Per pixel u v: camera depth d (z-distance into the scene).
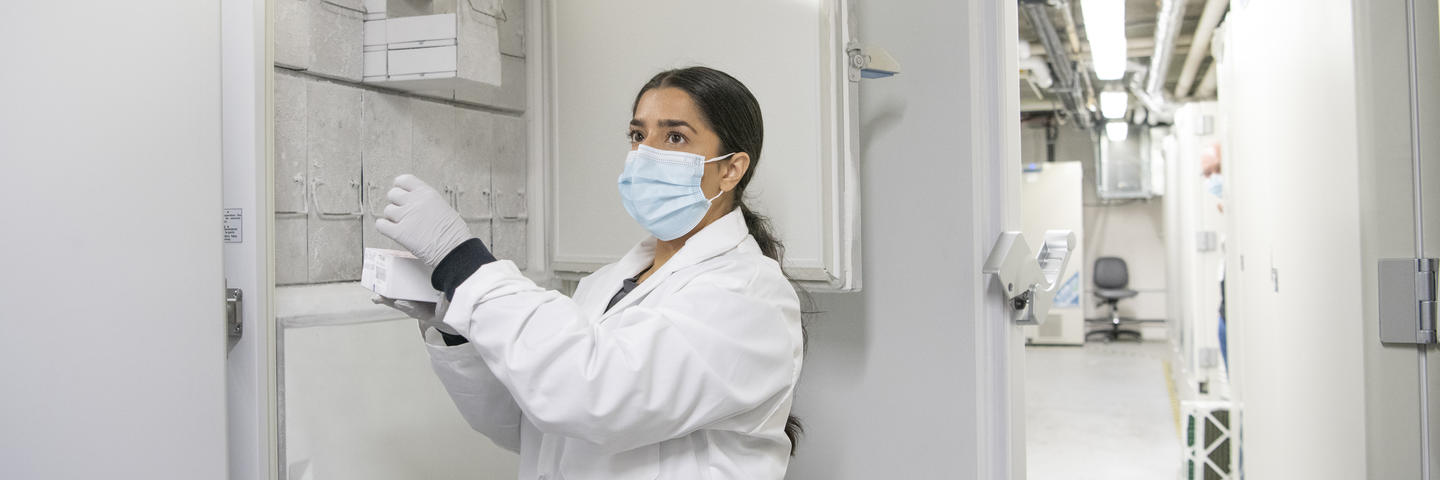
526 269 1.88
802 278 1.48
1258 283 2.75
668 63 1.64
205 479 1.30
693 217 1.19
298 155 1.43
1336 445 1.73
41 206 1.32
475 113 1.76
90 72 1.31
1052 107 8.68
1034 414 5.62
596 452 1.12
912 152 1.66
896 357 1.67
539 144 1.88
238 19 1.32
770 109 1.51
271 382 1.34
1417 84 1.36
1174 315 7.02
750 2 1.53
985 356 1.57
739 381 1.03
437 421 1.63
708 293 1.05
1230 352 3.60
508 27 1.81
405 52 1.51
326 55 1.47
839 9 1.44
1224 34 3.78
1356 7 1.42
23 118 1.31
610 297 1.27
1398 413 1.39
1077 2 5.23
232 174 1.33
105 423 1.32
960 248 1.60
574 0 1.80
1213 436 3.57
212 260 1.30
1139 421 5.38
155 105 1.30
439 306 1.10
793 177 1.48
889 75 1.53
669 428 1.02
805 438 1.77
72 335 1.32
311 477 1.41
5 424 1.33
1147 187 9.16
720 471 1.10
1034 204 9.07
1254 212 2.81
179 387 1.31
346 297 1.48
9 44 1.31
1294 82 2.09
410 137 1.62
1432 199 1.36
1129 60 6.43
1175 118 6.56
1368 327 1.43
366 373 1.50
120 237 1.31
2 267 1.32
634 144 1.25
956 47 1.60
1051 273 1.65
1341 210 1.64
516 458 1.84
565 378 0.97
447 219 1.07
